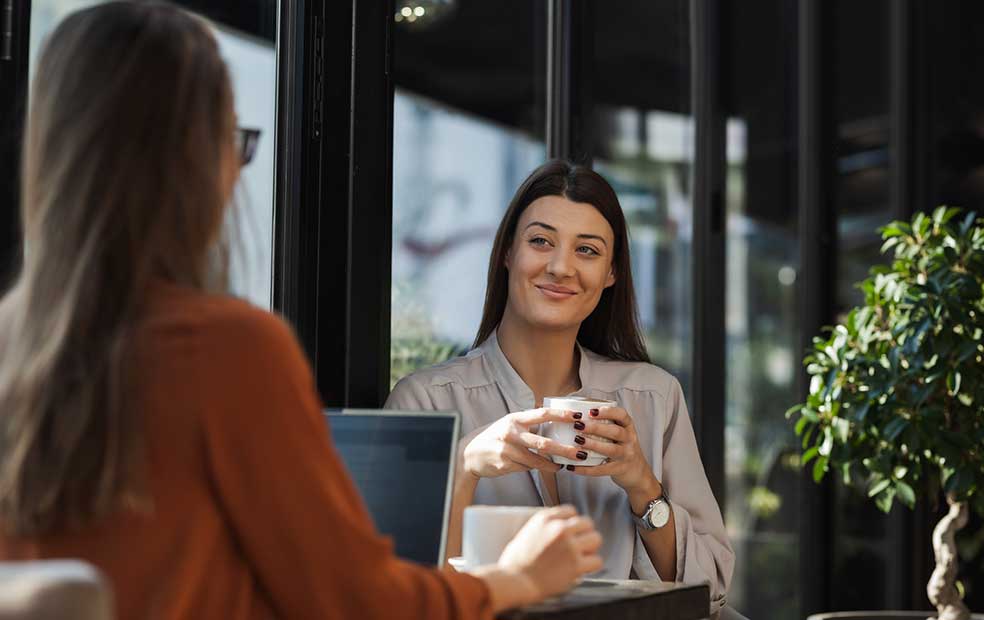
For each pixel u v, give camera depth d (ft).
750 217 11.17
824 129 11.84
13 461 3.26
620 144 9.96
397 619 3.51
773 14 11.50
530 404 7.00
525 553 4.09
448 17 8.55
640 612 4.45
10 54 5.63
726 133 10.89
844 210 12.02
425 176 8.32
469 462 6.18
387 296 7.45
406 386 7.04
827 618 8.77
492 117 8.86
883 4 12.50
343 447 5.17
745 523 10.93
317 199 7.11
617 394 7.22
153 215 3.46
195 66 3.62
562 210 6.96
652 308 10.24
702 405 10.57
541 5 9.30
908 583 11.87
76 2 5.91
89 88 3.50
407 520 4.98
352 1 7.30
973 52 12.89
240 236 3.89
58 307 3.35
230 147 3.78
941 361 8.15
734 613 7.34
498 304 7.37
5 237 5.57
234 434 3.32
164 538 3.24
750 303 11.12
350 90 7.29
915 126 12.63
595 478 6.82
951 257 8.35
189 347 3.32
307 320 7.04
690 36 10.71
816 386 8.66
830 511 11.53
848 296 12.01
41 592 2.36
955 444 8.16
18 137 5.63
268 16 7.02
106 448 3.21
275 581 3.41
